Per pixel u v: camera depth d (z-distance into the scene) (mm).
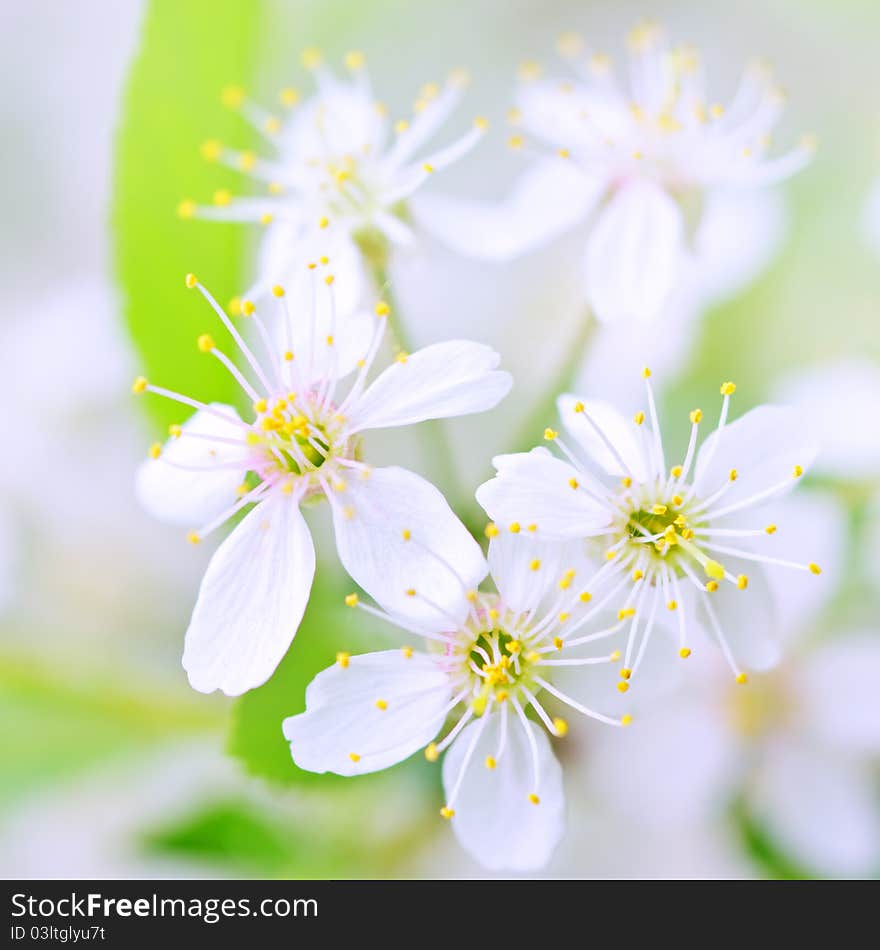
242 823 165
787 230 184
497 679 151
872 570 173
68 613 175
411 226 167
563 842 171
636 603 152
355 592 158
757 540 168
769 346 181
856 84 199
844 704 175
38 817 169
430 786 166
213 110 160
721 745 173
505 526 149
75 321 186
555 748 171
